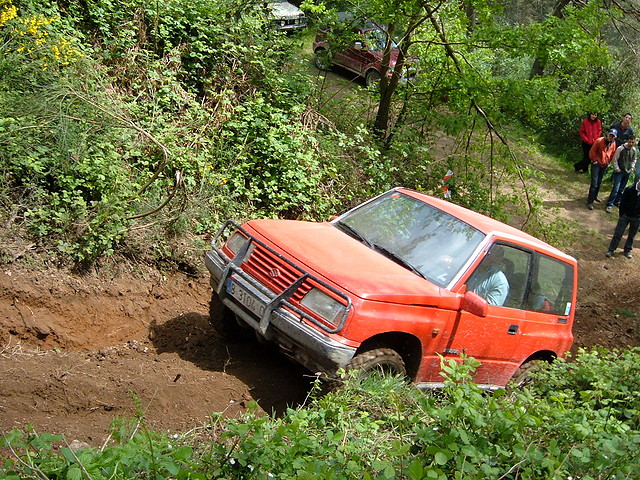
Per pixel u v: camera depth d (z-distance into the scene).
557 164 21.58
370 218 7.48
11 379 5.68
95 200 8.38
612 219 18.16
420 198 7.64
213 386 6.35
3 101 8.09
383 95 13.25
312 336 5.89
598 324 12.77
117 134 8.95
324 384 6.02
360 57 17.95
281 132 10.61
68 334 6.94
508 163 13.05
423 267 6.85
